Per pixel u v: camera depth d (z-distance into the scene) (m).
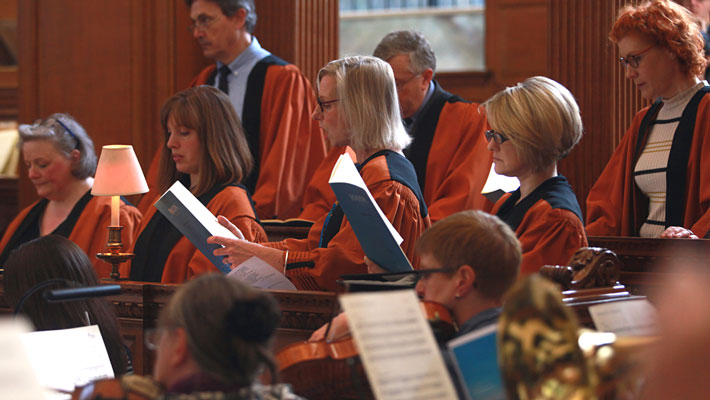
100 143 13.98
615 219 8.32
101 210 9.09
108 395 3.51
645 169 8.09
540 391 3.31
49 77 14.23
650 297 6.87
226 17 11.23
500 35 21.06
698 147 7.73
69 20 14.12
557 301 3.35
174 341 3.43
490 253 4.39
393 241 5.51
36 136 9.24
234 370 3.37
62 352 4.87
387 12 23.91
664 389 2.60
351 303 3.32
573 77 10.74
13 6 21.59
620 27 7.96
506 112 6.11
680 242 6.71
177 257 7.77
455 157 9.68
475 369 3.64
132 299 6.54
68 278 5.70
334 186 5.66
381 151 6.83
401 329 3.37
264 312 3.43
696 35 7.79
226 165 7.84
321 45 13.58
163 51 13.71
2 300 7.17
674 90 7.91
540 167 6.14
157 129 13.72
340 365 4.32
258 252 6.50
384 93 6.86
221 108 7.94
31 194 14.28
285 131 10.94
